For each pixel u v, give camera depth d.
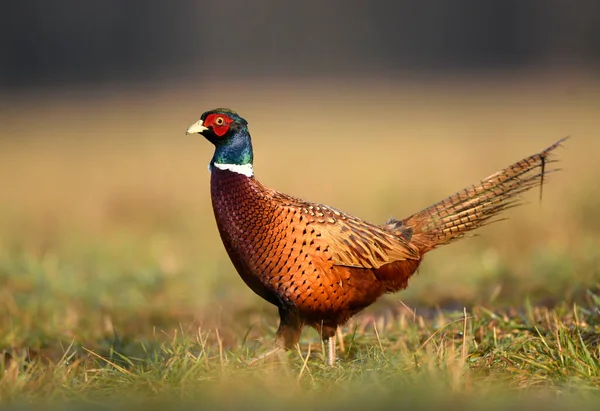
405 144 47.69
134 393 11.56
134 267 23.42
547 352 12.80
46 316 18.77
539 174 15.23
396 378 11.43
